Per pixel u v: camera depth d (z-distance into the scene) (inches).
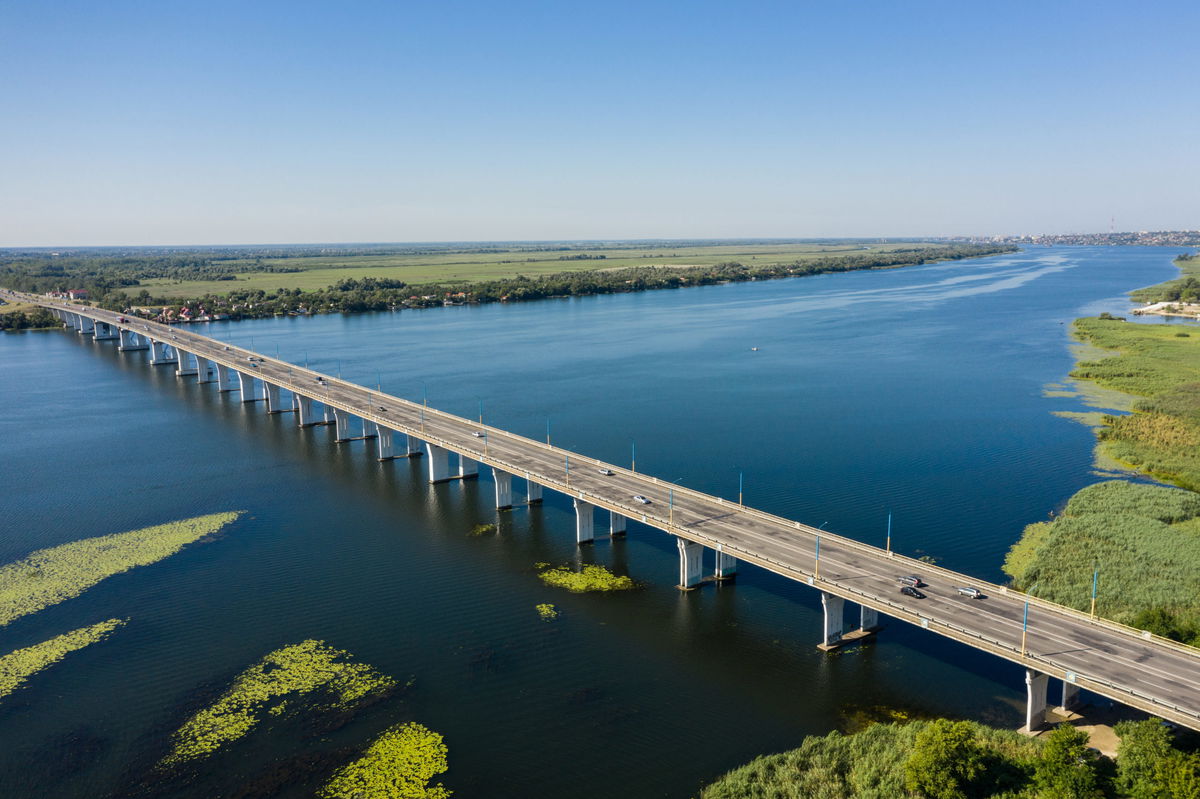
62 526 5546.3
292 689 3587.6
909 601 3690.9
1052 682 3563.0
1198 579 4212.6
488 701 3491.6
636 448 7086.6
